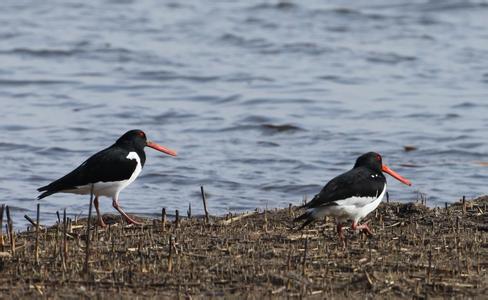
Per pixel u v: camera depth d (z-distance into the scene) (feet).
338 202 37.91
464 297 30.86
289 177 59.16
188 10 121.08
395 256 35.40
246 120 74.64
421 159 64.13
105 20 116.26
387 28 110.52
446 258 35.17
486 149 66.13
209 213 49.78
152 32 109.91
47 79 88.84
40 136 69.21
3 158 63.16
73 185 44.42
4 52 100.01
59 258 34.53
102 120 74.74
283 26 111.75
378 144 67.77
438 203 52.39
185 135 70.74
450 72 91.09
